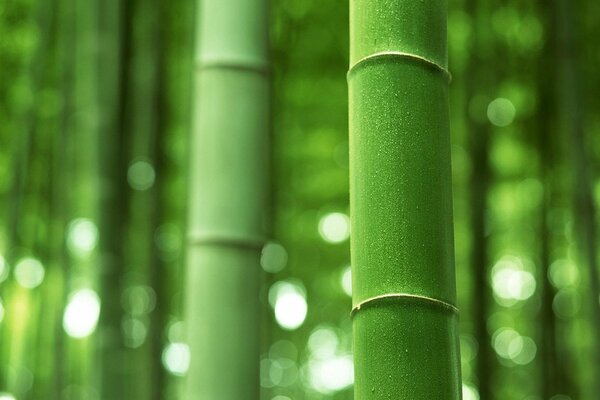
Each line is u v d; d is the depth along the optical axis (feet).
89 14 15.21
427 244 4.52
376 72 4.66
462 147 21.26
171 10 19.27
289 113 20.95
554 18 14.39
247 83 7.99
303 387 28.60
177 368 24.70
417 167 4.57
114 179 14.56
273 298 24.50
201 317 7.66
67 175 16.46
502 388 24.86
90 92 15.20
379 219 4.54
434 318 4.46
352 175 4.71
